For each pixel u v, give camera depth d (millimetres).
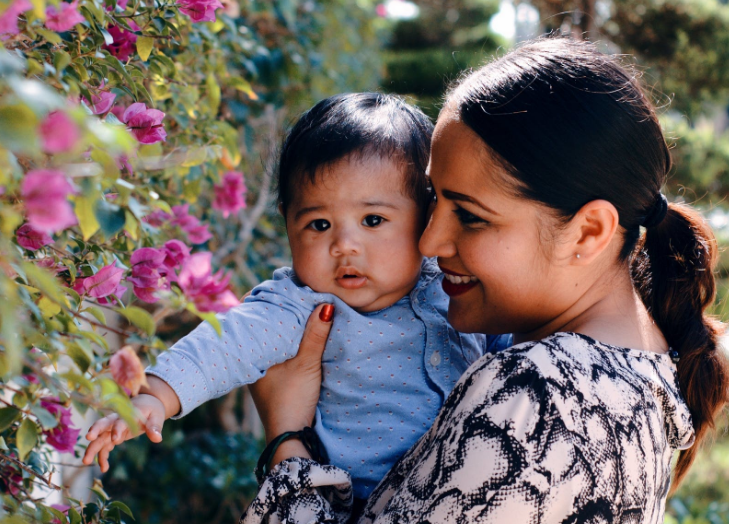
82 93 976
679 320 1123
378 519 967
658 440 944
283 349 1272
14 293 623
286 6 2857
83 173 724
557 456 871
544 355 933
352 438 1301
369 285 1329
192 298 863
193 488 3473
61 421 1016
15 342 565
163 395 1098
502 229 1005
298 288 1329
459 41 11617
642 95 1053
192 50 1681
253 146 2883
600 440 884
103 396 718
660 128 1061
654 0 6066
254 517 1124
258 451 3873
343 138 1312
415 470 974
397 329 1333
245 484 3551
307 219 1339
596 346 980
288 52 2953
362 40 5352
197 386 1138
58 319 801
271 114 3090
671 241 1161
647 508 929
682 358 1093
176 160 1413
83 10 977
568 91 969
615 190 997
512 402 903
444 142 1026
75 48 998
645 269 1181
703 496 4203
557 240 1001
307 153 1327
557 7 5684
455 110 1028
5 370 689
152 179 1671
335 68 4285
